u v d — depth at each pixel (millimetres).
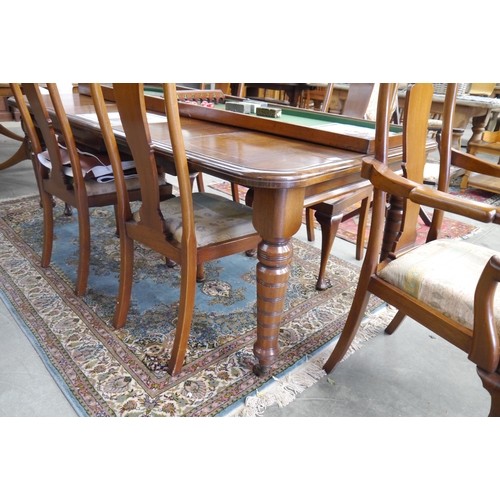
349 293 1812
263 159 1114
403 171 1113
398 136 1379
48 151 1574
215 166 1050
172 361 1282
